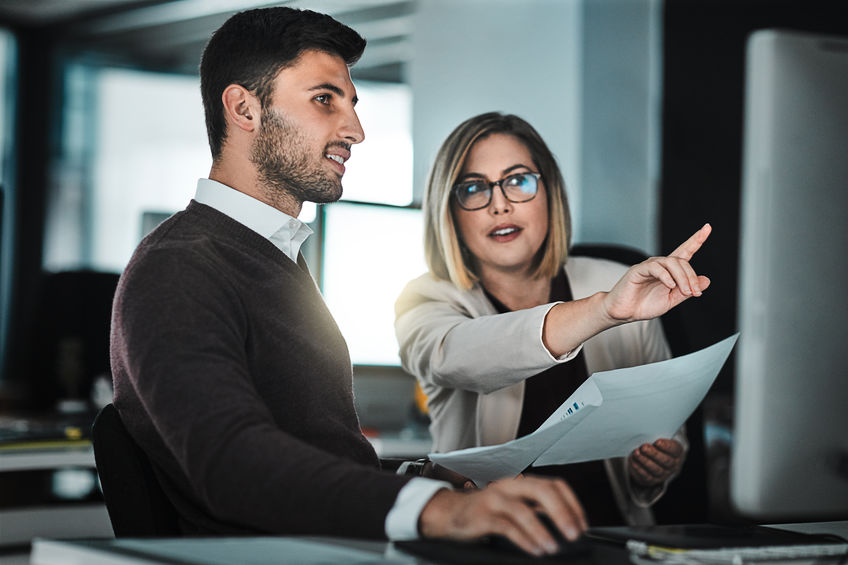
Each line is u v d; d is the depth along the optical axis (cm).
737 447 130
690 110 388
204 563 79
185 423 100
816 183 127
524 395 173
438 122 421
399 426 283
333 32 132
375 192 611
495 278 181
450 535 88
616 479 171
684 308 388
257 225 131
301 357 126
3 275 661
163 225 126
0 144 669
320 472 95
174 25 666
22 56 673
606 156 375
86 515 228
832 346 128
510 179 172
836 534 114
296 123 129
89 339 309
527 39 388
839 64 128
